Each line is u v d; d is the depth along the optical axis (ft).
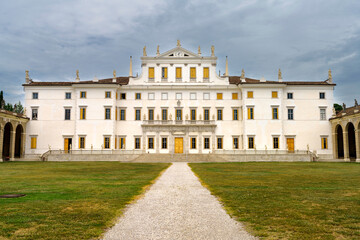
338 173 103.24
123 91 230.07
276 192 60.75
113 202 50.98
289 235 34.14
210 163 169.37
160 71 231.50
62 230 35.68
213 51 232.32
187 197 56.39
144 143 225.76
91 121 222.28
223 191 62.44
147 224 38.45
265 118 221.05
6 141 234.58
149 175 95.91
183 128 226.38
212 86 228.22
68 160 198.80
